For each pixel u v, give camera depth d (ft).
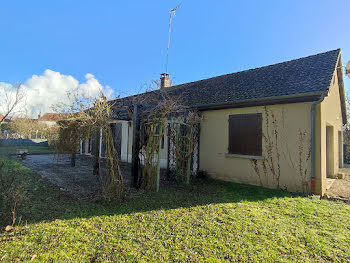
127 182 24.48
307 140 20.86
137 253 9.40
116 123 45.55
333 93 29.43
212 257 9.26
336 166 33.04
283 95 21.40
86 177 26.53
